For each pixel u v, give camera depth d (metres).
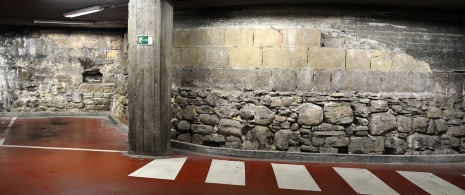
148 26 4.82
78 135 6.71
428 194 3.77
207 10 5.77
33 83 9.25
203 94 5.69
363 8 5.31
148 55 4.86
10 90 9.12
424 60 5.43
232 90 5.53
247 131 5.46
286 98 5.30
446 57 5.50
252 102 5.42
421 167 4.89
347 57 5.28
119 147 5.62
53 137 6.42
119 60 9.66
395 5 5.23
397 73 5.34
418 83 5.41
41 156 4.85
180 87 5.99
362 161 5.04
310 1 5.11
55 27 9.20
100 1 5.79
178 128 5.93
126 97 8.62
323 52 5.27
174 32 6.09
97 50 9.54
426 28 5.45
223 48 5.57
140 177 3.98
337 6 5.30
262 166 4.66
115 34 9.57
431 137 5.43
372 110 5.29
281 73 5.33
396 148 5.36
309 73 5.29
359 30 5.34
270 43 5.36
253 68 5.42
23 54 9.12
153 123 4.95
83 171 4.16
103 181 3.80
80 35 9.39
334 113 5.25
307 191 3.73
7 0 5.80
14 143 5.74
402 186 4.02
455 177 4.44
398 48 5.37
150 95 4.92
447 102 5.48
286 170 4.51
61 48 9.33
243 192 3.62
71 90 9.48
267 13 5.42
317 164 4.88
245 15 5.51
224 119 5.54
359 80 5.30
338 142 5.26
